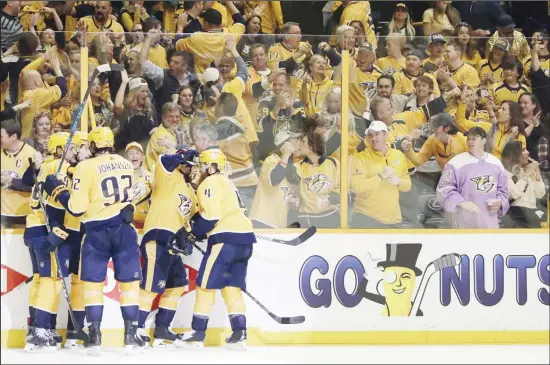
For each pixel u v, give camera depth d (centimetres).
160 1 2080
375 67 1802
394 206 1802
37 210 1678
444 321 1788
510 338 1797
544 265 1811
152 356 1606
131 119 1764
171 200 1695
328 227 1791
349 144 1800
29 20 1973
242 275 1694
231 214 1686
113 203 1631
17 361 1546
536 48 1825
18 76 1742
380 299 1778
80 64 1756
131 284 1641
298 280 1767
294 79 1791
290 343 1758
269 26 2145
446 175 1814
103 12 2055
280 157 1791
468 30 2130
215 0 2089
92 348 1608
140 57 1766
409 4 2173
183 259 1758
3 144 1733
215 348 1708
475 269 1798
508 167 1823
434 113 1811
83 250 1627
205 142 1778
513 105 1823
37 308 1652
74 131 1666
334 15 2162
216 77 1777
